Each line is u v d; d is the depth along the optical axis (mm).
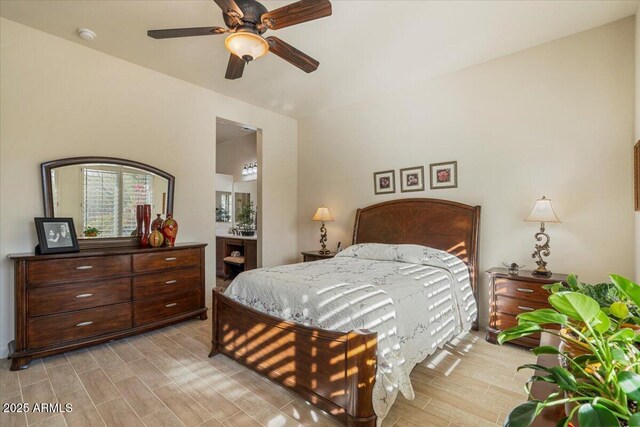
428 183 3777
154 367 2426
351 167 4570
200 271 3514
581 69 2803
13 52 2648
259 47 2078
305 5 1838
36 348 2428
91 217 3072
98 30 2768
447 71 3543
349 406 1678
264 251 4812
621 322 810
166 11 2506
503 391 2096
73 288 2607
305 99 4406
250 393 2086
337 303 1905
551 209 2719
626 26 2609
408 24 2650
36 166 2766
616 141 2646
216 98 4141
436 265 3004
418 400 2000
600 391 643
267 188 4859
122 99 3283
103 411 1877
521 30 2766
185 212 3812
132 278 2939
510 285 2797
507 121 3199
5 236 2611
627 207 2596
